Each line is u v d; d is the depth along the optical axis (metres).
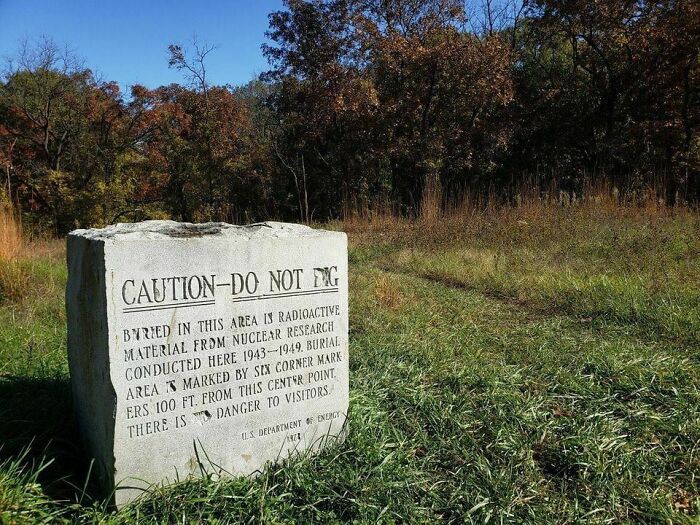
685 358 4.81
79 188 29.23
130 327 2.71
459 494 3.00
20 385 3.91
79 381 3.16
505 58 24.52
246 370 3.04
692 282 6.90
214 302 2.92
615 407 3.93
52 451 3.08
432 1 26.55
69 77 29.88
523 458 3.32
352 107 25.48
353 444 3.38
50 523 2.59
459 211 13.59
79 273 2.97
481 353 5.16
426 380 4.51
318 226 16.88
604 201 12.67
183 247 2.82
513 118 25.75
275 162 31.19
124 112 31.20
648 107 22.81
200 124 30.89
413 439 3.54
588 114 24.83
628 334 5.67
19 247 8.65
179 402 2.86
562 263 8.86
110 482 2.73
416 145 25.17
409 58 24.70
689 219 11.06
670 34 20.72
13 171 26.61
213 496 2.81
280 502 2.86
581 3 22.56
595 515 2.86
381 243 12.56
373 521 2.76
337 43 27.69
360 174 28.52
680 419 3.69
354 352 5.09
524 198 13.70
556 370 4.64
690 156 19.53
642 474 3.17
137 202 30.80
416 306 6.90
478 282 8.48
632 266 7.91
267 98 30.69
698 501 2.92
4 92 28.91
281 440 3.19
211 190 31.06
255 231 3.15
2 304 7.09
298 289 3.18
